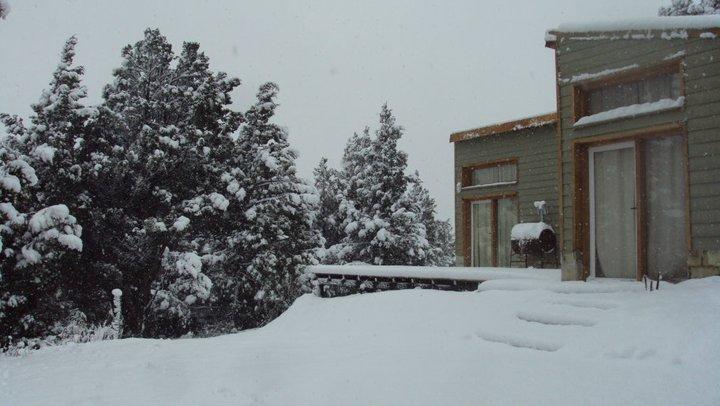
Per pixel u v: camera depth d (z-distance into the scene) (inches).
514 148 544.1
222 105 813.2
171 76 805.9
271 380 203.8
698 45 283.1
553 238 481.4
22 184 474.3
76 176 647.1
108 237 686.5
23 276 496.1
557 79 352.8
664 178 310.5
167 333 753.6
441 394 171.2
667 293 254.8
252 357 252.2
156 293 696.4
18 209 512.1
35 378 236.1
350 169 1362.0
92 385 211.9
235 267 798.5
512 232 493.7
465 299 348.8
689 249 279.7
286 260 798.5
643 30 304.2
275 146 834.8
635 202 319.3
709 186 274.4
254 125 848.3
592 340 218.8
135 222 713.6
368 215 1021.2
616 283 294.7
